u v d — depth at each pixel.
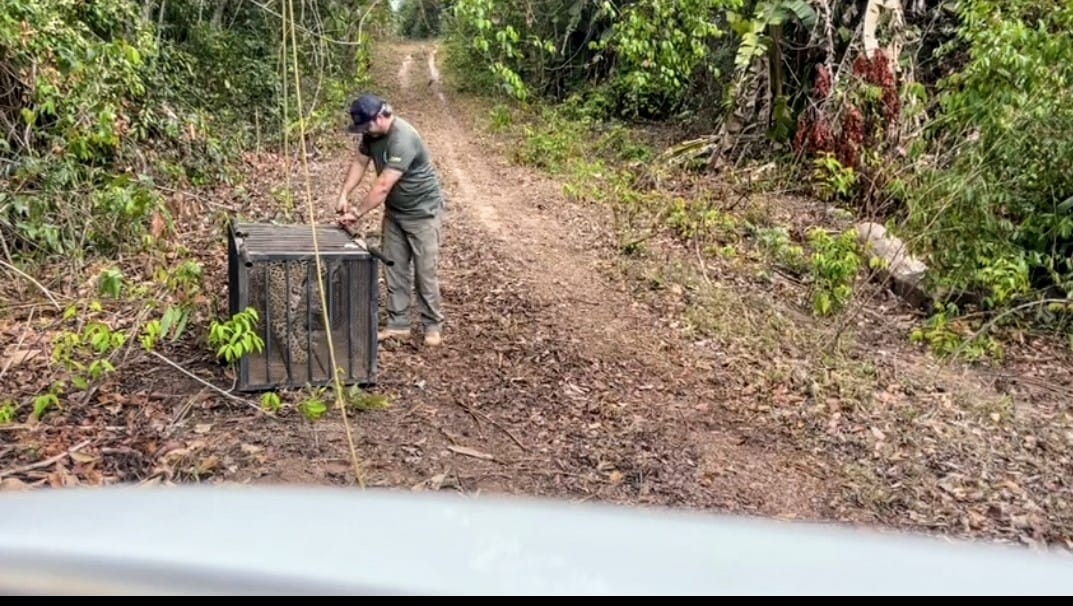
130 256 5.38
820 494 3.35
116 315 4.54
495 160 12.36
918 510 3.29
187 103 9.34
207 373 3.90
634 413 3.96
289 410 3.54
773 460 3.63
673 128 16.14
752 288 6.41
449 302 5.38
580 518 1.14
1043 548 3.03
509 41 8.71
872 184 8.08
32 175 5.33
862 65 9.11
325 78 12.16
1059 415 4.52
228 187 8.45
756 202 8.77
